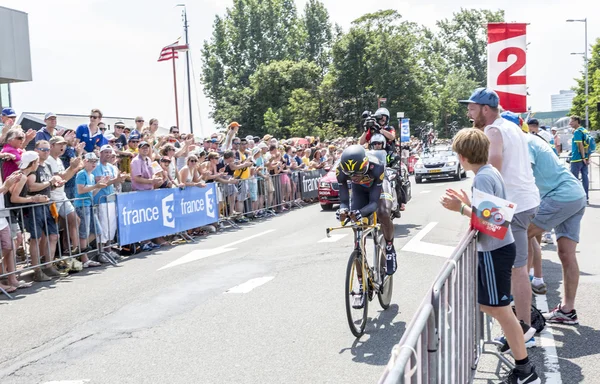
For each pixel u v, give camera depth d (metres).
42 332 5.59
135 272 8.37
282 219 14.25
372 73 65.62
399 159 10.83
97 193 9.34
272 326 5.42
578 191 4.93
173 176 11.48
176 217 11.19
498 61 7.41
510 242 3.62
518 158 4.26
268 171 15.73
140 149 10.42
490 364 4.30
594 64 56.88
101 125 11.55
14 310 6.50
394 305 6.05
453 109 87.19
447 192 3.78
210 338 5.15
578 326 5.00
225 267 8.32
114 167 9.78
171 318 5.85
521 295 4.31
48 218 8.20
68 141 9.93
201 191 12.16
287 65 71.62
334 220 13.28
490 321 4.60
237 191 13.84
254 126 72.69
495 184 3.62
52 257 8.29
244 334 5.22
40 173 8.18
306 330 5.26
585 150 13.95
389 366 1.90
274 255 9.06
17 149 8.43
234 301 6.38
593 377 3.90
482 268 3.65
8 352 5.04
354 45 67.56
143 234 10.23
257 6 80.81
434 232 10.59
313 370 4.29
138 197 10.15
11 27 15.93
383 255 5.85
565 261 5.05
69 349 5.04
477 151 3.63
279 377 4.18
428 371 2.64
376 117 10.38
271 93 71.12
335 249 9.22
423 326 2.37
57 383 4.26
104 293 7.11
